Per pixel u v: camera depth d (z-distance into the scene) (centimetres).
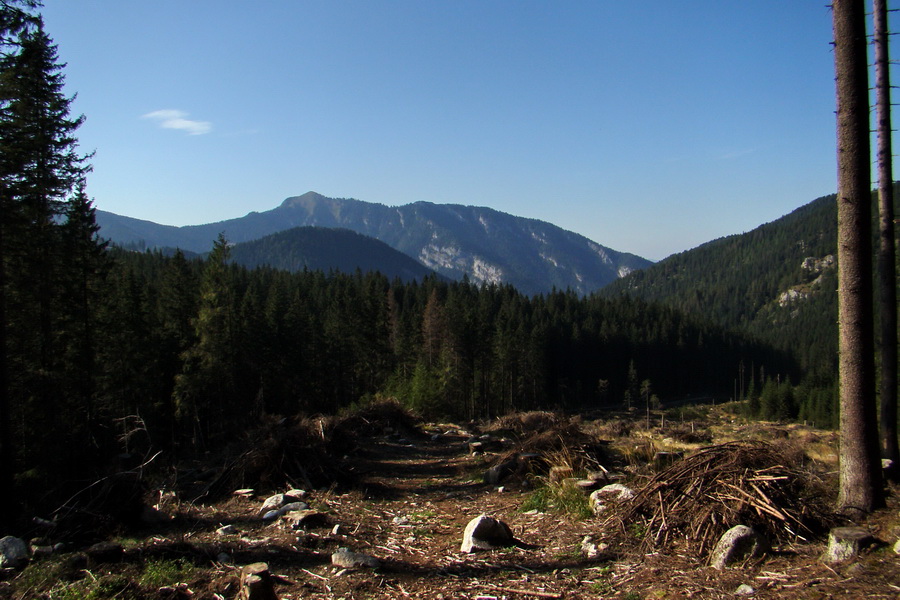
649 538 533
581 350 8475
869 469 515
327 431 1305
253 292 5944
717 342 11369
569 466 902
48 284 2030
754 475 546
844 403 533
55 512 733
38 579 487
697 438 1873
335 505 841
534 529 673
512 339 6412
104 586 465
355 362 5319
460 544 631
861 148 525
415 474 1165
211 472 1065
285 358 3925
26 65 1341
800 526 490
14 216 1669
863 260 525
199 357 3108
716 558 466
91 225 2353
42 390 1962
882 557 415
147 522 717
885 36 728
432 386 3191
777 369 11688
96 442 2238
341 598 468
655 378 9412
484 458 1257
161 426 3112
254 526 709
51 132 1908
